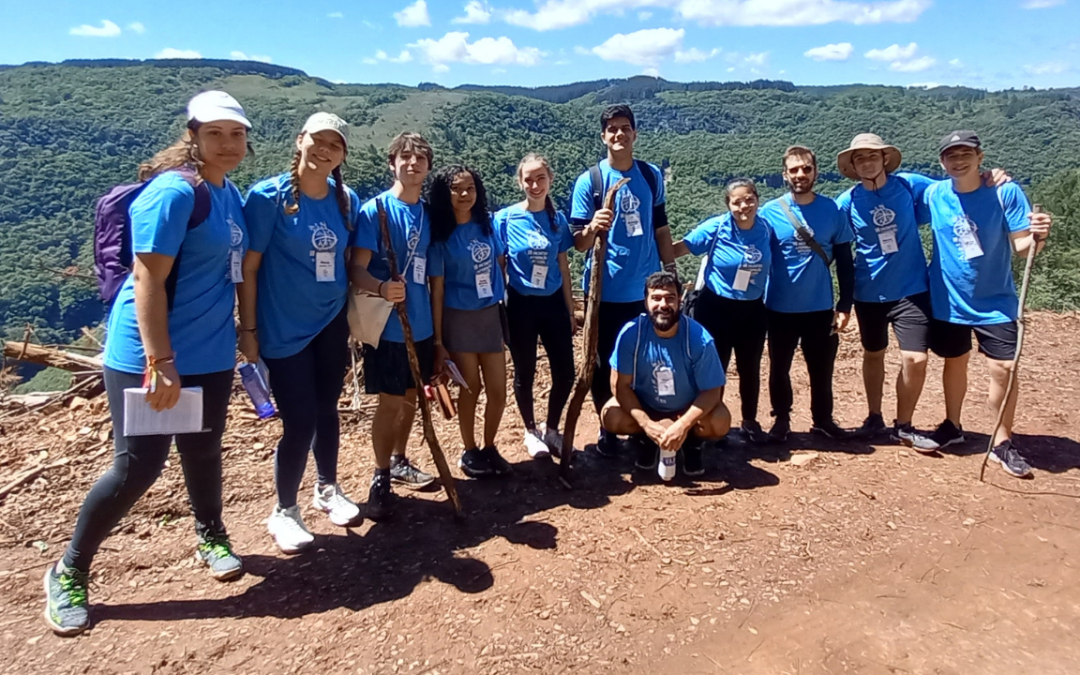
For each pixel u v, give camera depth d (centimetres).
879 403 486
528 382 439
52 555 335
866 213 451
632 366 411
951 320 433
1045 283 1200
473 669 254
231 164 281
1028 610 287
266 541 348
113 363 267
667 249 462
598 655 261
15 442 457
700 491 396
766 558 323
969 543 337
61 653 265
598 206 427
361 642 270
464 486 408
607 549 332
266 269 317
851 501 380
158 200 254
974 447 461
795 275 446
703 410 397
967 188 421
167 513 367
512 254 414
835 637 270
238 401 513
